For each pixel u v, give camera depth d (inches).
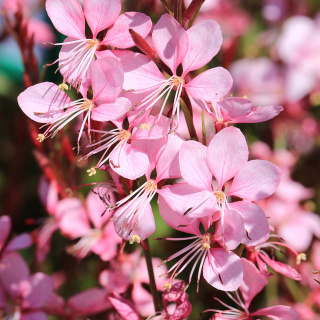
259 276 9.2
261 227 8.7
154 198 13.1
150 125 8.9
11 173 13.2
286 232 13.1
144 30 9.0
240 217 8.5
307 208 13.4
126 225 8.9
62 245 12.6
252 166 8.8
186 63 8.9
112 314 11.4
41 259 12.1
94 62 8.7
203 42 8.9
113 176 9.3
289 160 13.9
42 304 11.0
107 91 8.8
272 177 8.8
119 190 9.3
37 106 9.0
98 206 12.0
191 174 8.7
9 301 11.0
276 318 9.2
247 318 9.4
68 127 11.4
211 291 11.7
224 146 8.7
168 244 12.9
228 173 8.8
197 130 12.5
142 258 11.7
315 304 11.7
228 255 8.7
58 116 9.0
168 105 12.4
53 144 11.6
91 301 11.2
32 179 13.6
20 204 13.3
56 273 12.2
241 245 9.4
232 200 9.1
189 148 8.7
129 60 9.0
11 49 14.3
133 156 8.9
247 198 8.8
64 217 12.1
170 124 8.8
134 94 9.0
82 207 12.2
